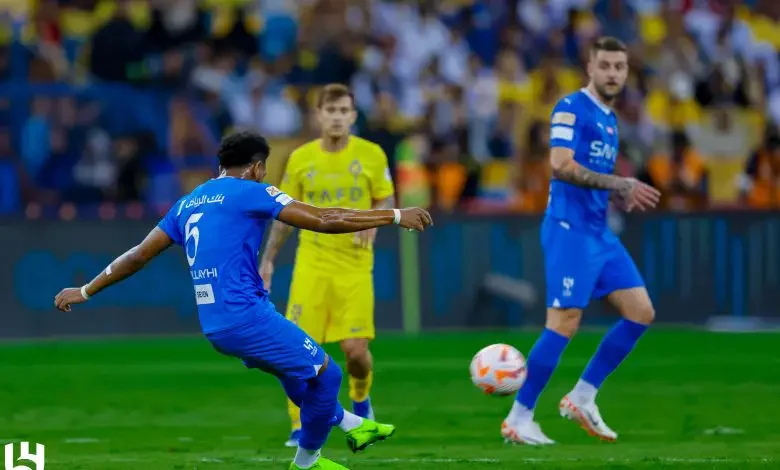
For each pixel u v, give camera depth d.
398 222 21.48
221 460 26.31
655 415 34.38
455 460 25.98
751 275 60.09
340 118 29.83
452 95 66.94
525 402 29.22
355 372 30.56
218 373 45.06
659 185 63.81
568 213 29.42
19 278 55.81
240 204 21.84
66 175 60.31
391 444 29.14
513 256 58.78
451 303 58.44
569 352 51.38
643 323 29.55
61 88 61.53
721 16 74.25
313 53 68.62
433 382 42.12
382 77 67.88
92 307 56.44
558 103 29.58
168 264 56.91
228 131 63.31
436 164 63.06
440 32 71.25
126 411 35.94
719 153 69.19
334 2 70.19
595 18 72.31
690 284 59.75
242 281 21.81
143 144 61.12
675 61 70.94
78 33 67.38
